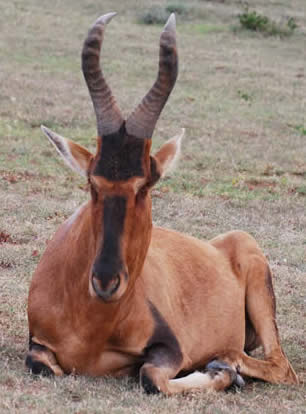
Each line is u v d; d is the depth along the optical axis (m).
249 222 24.58
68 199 25.36
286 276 19.92
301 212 26.09
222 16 68.25
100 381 12.23
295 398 12.93
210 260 14.64
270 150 34.34
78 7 67.31
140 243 11.40
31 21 59.69
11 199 24.41
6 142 31.77
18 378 11.89
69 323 12.09
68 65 48.78
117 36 58.41
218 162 31.59
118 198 11.02
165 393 11.96
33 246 20.45
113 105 11.29
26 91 40.91
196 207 25.25
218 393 12.55
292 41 62.16
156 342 12.59
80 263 11.77
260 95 45.75
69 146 11.50
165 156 11.73
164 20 65.31
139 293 12.46
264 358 14.61
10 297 16.88
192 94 44.59
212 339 13.88
